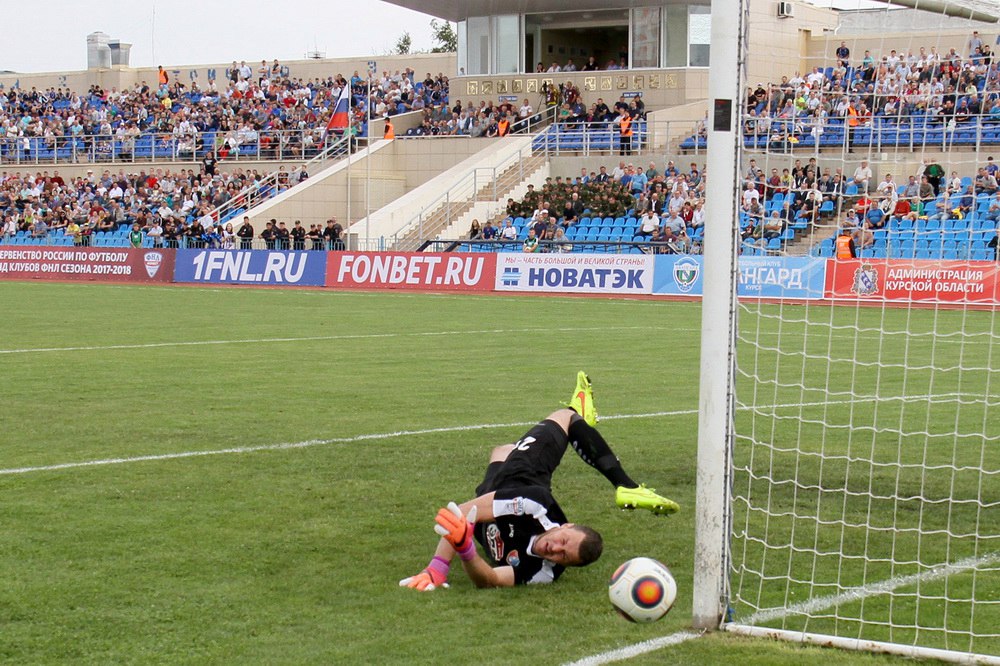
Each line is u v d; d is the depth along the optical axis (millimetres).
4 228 48312
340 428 10867
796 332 19891
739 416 11781
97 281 38906
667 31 45094
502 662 5125
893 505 8117
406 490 8438
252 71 61125
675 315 24500
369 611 5824
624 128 41875
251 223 42219
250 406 12133
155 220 43969
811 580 6395
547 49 48969
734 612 5836
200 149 51125
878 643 5297
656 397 12891
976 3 8219
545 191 39938
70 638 5422
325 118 50688
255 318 23531
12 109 60406
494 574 6207
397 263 34438
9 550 6820
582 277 31547
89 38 65000
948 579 6449
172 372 14891
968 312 23172
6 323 22125
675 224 34812
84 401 12422
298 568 6535
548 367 15539
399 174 46500
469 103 48656
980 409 12273
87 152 53156
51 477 8742
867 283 23172
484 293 32344
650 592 5398
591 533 6164
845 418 11695
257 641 5395
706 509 5570
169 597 6012
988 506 8102
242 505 7945
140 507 7863
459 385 13781
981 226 22250
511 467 6566
